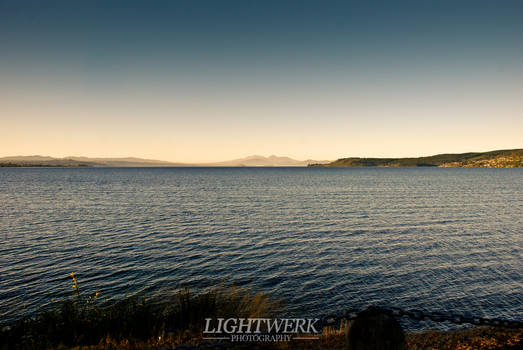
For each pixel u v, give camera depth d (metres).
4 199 47.28
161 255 18.39
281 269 15.98
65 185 79.75
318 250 19.48
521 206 40.03
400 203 42.97
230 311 8.87
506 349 6.38
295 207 39.03
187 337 6.91
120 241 21.73
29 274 15.20
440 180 105.94
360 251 19.25
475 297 12.56
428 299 12.38
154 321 7.86
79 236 23.20
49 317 7.73
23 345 6.41
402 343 3.30
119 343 6.67
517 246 20.41
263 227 26.52
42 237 22.91
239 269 15.96
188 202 44.28
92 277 14.82
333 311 11.16
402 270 15.81
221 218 31.00
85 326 7.42
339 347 6.40
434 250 19.47
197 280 14.44
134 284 13.92
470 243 21.19
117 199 47.91
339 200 46.78
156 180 108.25
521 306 11.73
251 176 150.50
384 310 3.82
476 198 49.34
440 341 7.47
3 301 12.12
